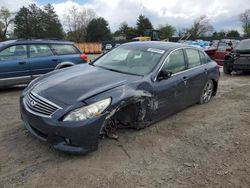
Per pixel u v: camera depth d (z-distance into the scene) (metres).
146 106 4.73
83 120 3.75
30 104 4.07
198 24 77.00
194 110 6.52
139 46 5.80
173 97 5.40
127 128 4.98
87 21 80.00
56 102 3.86
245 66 12.08
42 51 8.42
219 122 5.79
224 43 16.39
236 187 3.52
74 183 3.45
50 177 3.54
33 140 4.44
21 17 76.31
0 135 4.64
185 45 6.22
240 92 8.80
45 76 4.90
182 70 5.77
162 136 4.88
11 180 3.45
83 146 3.82
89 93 4.00
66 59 8.78
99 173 3.67
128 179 3.58
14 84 7.92
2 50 7.72
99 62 5.64
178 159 4.12
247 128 5.52
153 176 3.66
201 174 3.76
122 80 4.54
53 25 78.75
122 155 4.14
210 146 4.61
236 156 4.30
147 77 4.83
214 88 7.42
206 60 6.92
